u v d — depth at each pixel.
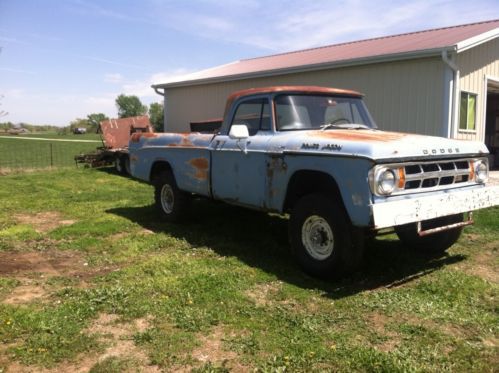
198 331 3.66
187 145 6.83
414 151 4.53
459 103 10.22
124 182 12.73
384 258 5.60
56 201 9.43
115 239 6.49
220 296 4.34
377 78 11.00
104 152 15.88
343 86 11.69
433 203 4.55
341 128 5.72
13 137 52.78
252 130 5.93
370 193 4.27
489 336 3.64
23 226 7.20
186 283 4.65
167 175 7.43
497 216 7.66
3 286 4.62
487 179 5.40
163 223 7.45
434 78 10.03
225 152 6.06
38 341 3.46
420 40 11.63
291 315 3.96
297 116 5.65
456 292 4.51
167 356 3.26
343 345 3.44
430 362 3.21
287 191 5.21
